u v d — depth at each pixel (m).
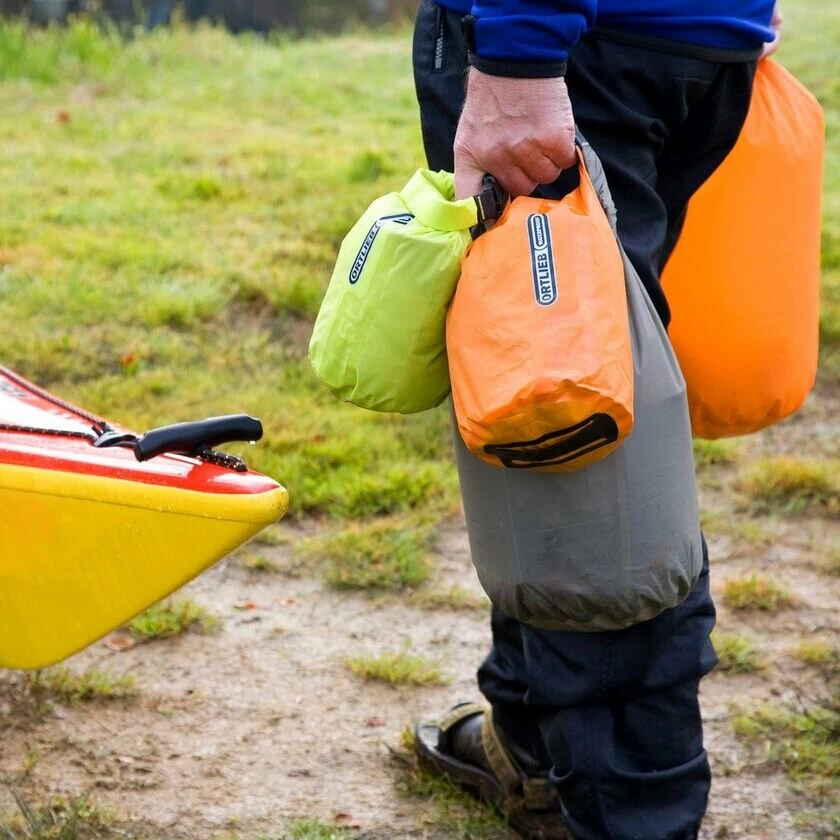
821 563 5.52
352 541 5.42
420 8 3.30
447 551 5.53
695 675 3.19
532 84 2.79
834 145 13.55
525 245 2.74
